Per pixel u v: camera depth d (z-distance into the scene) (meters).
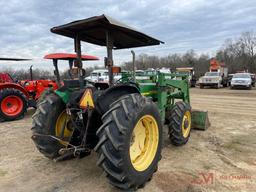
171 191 2.81
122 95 3.02
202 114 5.51
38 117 3.30
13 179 3.14
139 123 2.84
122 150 2.45
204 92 17.03
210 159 3.79
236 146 4.43
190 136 5.05
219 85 21.34
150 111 2.88
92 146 3.12
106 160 2.46
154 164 3.00
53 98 3.39
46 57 4.97
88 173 3.27
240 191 2.83
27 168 3.46
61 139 3.32
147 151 3.01
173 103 4.92
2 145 4.54
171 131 4.31
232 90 18.73
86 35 3.46
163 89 4.34
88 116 2.87
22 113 7.05
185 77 5.58
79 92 3.05
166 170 3.37
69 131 3.46
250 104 10.45
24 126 6.16
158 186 2.91
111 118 2.51
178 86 5.12
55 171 3.35
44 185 2.96
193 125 5.59
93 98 2.87
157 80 4.35
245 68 41.53
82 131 3.11
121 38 3.78
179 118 4.28
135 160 2.84
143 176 2.78
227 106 9.84
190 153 4.05
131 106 2.64
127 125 2.51
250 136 5.09
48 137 3.27
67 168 3.43
